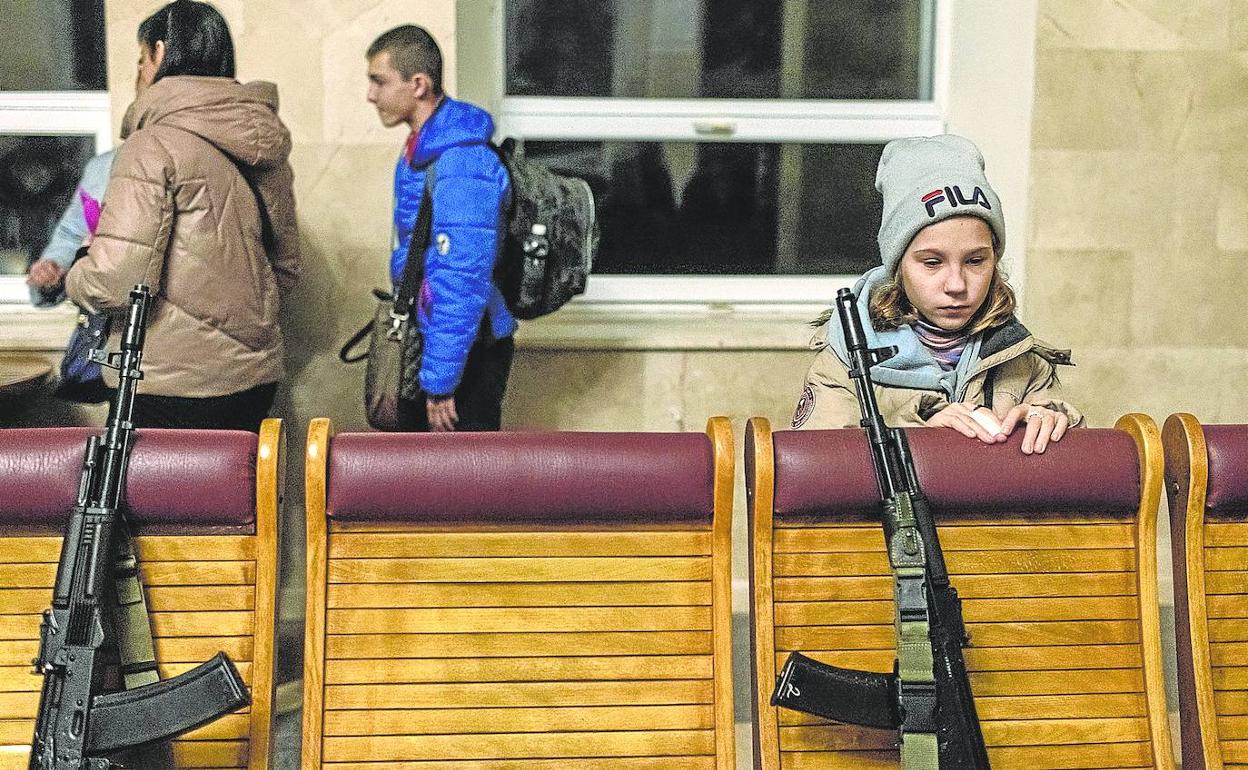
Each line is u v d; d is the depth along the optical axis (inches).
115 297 94.1
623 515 68.5
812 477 68.2
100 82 129.6
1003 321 77.5
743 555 126.3
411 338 105.3
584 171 136.3
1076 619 70.4
